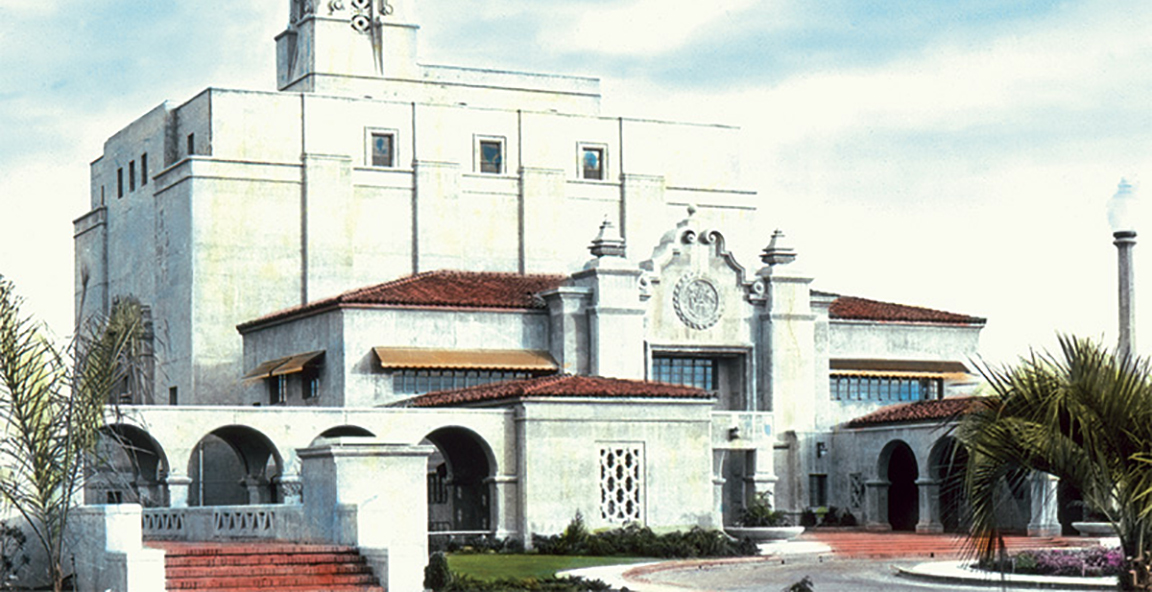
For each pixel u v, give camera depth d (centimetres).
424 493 3944
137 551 3362
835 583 4128
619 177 7931
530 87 8181
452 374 6284
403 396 6175
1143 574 2609
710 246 6656
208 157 7125
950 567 4369
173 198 7300
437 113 7588
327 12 7738
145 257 7669
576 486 5359
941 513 6241
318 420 5391
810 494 6756
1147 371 2523
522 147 7750
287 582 3569
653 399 5500
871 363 7119
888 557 5300
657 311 6519
